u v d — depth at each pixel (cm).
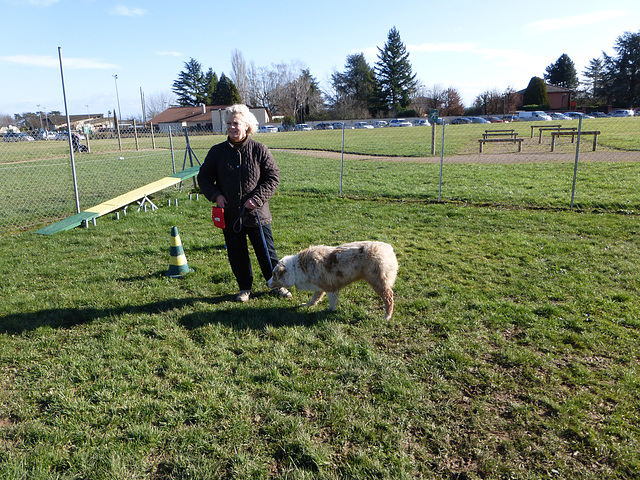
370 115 7894
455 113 7500
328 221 895
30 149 3033
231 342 421
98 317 480
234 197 492
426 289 534
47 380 361
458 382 352
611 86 7275
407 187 1236
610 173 1316
